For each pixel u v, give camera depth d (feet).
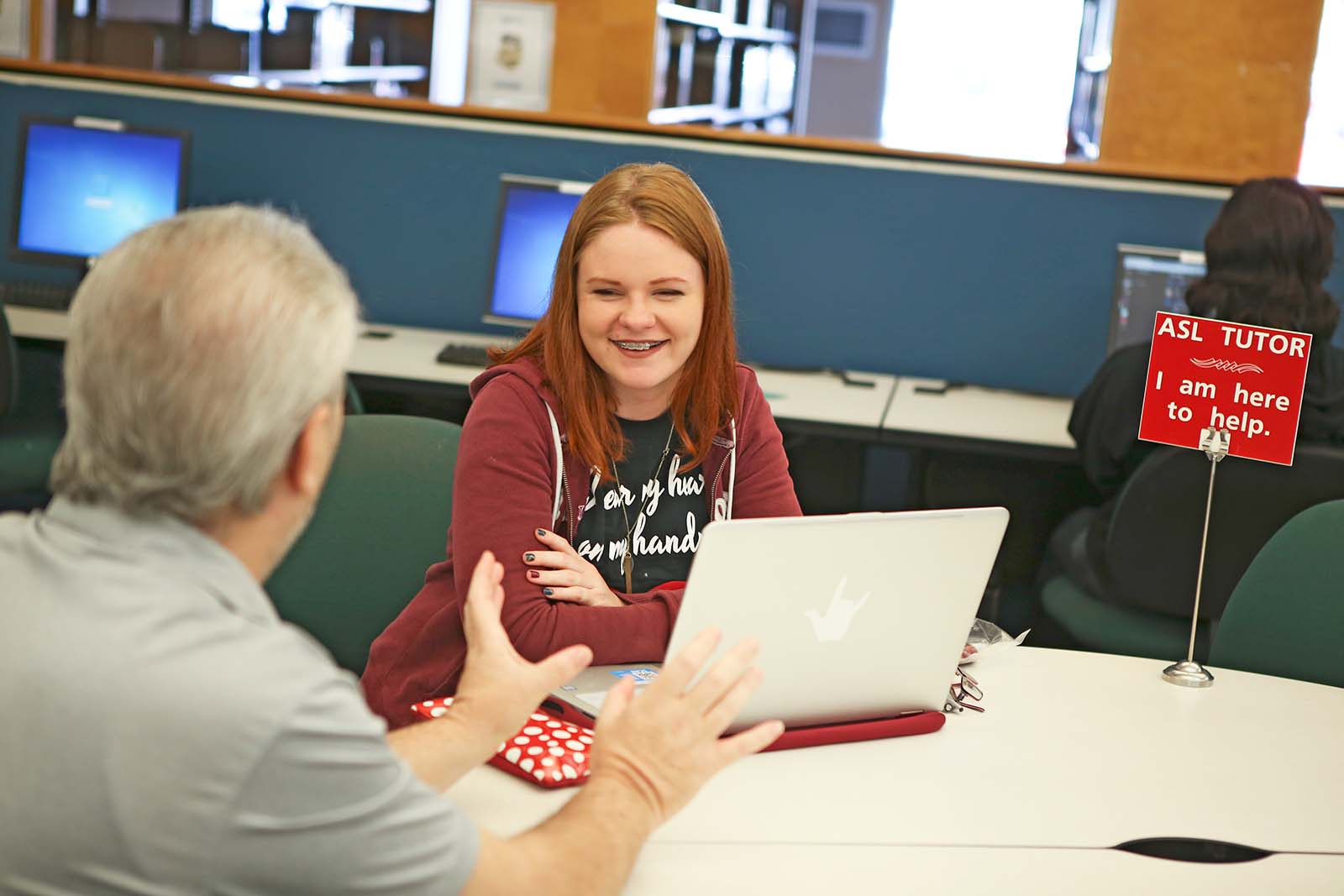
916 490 11.34
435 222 12.07
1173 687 5.20
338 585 6.12
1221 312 8.08
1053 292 11.34
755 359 11.85
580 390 5.17
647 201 5.02
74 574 2.69
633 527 5.39
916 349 11.66
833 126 28.37
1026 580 11.27
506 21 12.13
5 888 2.63
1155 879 3.67
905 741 4.53
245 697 2.58
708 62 17.37
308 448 2.83
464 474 5.08
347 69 18.35
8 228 12.40
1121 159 11.11
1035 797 4.14
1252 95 10.80
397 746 3.53
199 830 2.56
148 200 11.71
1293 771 4.44
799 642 4.23
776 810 3.96
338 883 2.68
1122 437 8.50
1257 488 7.26
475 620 3.75
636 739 3.30
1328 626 5.77
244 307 2.67
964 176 11.26
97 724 2.57
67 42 14.26
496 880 2.91
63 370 2.84
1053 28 27.07
